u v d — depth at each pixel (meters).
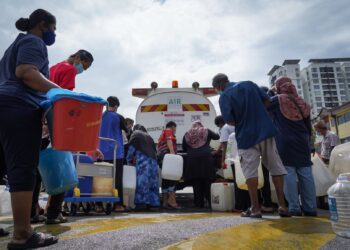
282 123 4.33
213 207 5.75
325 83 103.25
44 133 3.30
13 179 2.31
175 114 7.65
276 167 3.98
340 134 38.66
